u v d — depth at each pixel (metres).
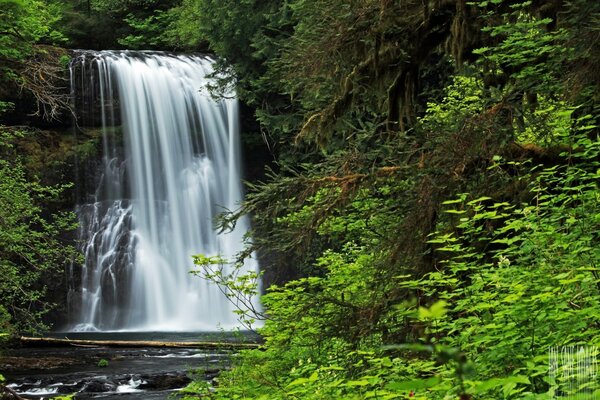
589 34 7.14
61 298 30.72
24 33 19.59
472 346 5.35
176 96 34.16
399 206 8.15
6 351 20.19
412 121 9.92
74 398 15.70
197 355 20.69
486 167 7.88
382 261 7.96
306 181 8.54
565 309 5.03
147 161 33.47
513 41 8.17
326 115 9.71
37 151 31.59
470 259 7.72
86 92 33.00
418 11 9.37
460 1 9.22
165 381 16.75
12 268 18.36
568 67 7.74
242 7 29.81
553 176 7.47
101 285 31.66
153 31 39.91
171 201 33.44
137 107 33.69
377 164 8.47
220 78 32.34
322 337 7.87
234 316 32.19
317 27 9.30
